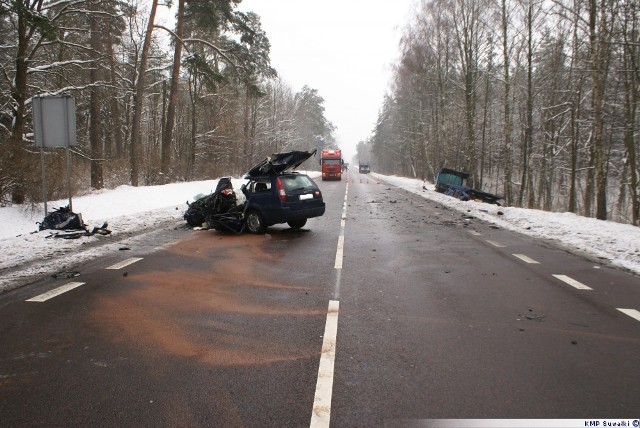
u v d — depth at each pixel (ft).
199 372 12.78
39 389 11.80
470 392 11.68
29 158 43.47
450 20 110.52
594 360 13.64
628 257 28.50
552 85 103.50
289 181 39.17
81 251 30.09
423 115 160.86
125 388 11.85
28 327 16.30
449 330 16.15
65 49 70.18
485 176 208.95
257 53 133.90
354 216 53.26
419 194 92.94
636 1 55.36
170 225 43.91
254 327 16.38
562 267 26.40
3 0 41.01
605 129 99.09
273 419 10.43
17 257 27.53
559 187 143.64
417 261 28.04
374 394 11.57
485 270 25.62
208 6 82.64
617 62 87.81
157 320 17.10
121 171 75.77
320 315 17.75
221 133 129.80
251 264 26.99
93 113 72.59
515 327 16.46
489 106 143.95
